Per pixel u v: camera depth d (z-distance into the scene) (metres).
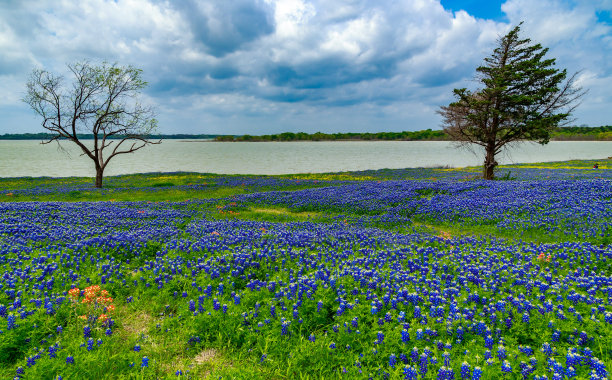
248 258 9.23
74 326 5.85
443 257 9.92
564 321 5.46
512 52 33.06
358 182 36.16
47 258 9.10
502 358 4.61
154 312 6.88
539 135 31.64
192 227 14.83
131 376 4.74
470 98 32.56
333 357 4.99
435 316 5.77
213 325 5.88
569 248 10.48
